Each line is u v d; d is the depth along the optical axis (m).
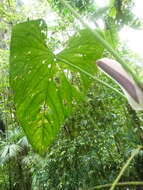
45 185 3.05
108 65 0.92
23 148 4.37
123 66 0.87
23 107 1.35
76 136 2.90
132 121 2.43
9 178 4.73
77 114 2.81
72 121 2.85
